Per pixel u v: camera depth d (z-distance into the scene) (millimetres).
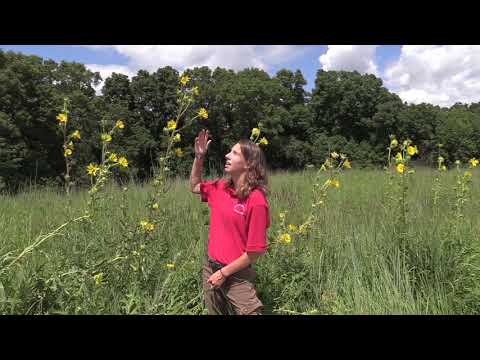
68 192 4422
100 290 3025
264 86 52750
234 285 3014
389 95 63906
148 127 50625
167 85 51250
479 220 5496
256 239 2889
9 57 33469
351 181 11359
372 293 3803
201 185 3330
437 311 3611
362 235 4801
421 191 7422
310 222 4504
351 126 62875
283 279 3795
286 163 55312
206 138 3467
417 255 4223
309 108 64188
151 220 3643
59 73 39688
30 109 33219
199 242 4273
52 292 2881
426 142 57625
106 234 4000
